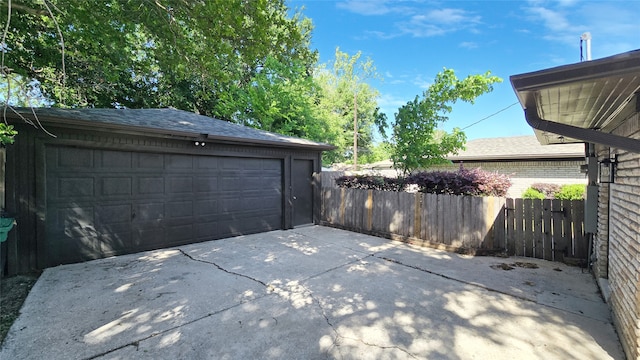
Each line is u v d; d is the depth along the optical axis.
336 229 8.01
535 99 2.25
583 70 1.73
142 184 5.53
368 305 3.28
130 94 13.86
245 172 7.13
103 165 5.09
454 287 3.81
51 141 4.52
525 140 12.22
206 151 6.31
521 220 5.22
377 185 7.75
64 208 4.70
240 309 3.17
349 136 23.86
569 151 9.71
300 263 4.86
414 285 3.89
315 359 2.32
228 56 5.53
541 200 5.04
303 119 16.25
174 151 5.85
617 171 3.18
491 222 5.43
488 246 5.45
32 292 3.60
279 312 3.11
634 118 2.54
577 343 2.53
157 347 2.47
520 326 2.82
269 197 7.65
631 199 2.59
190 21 4.57
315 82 17.39
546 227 5.01
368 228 7.40
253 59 5.16
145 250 5.57
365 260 5.06
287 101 15.51
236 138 6.45
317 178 8.70
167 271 4.42
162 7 4.27
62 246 4.68
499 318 2.98
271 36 4.80
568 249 4.83
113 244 5.20
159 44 5.52
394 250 5.76
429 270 4.52
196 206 6.28
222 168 6.70
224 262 4.90
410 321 2.92
